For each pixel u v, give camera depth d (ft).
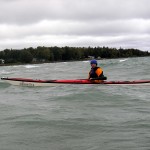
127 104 34.24
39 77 91.66
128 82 52.08
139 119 26.22
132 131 22.58
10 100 39.37
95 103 35.01
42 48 519.19
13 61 463.83
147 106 32.86
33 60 493.36
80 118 27.04
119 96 39.40
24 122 25.99
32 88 52.39
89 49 551.59
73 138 21.39
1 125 25.26
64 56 532.73
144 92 44.09
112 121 25.75
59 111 30.50
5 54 484.33
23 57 469.57
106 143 20.06
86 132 22.75
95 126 24.25
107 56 542.98
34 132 23.00
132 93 42.78
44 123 25.52
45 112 30.12
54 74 104.27
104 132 22.58
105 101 36.24
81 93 41.57
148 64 134.21
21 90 50.31
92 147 19.42
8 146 19.97
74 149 19.20
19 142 20.74
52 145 20.04
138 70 97.81
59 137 21.68
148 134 21.70
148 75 79.30
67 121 25.98
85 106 33.24
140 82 52.31
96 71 52.65
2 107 33.63
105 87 49.39
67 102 36.04
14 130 23.66
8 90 50.75
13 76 101.76
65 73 108.68
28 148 19.54
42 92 46.47
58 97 39.65
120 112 29.66
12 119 27.25
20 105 34.81
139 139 20.62
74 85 52.08
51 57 514.27
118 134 21.95
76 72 112.57
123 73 90.22
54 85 53.21
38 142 20.68
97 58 539.29
